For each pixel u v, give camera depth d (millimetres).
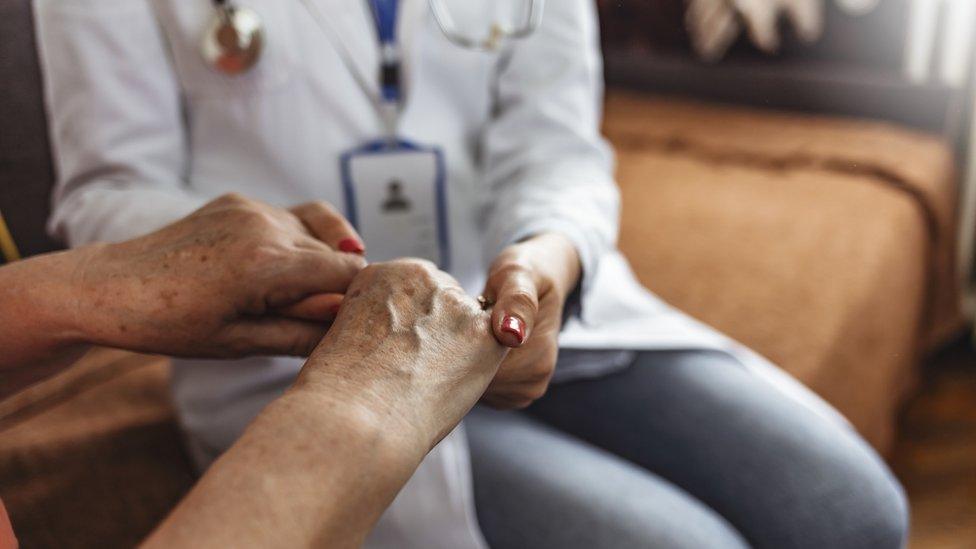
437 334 416
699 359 865
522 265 535
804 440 767
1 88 695
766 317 1081
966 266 1911
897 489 762
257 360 689
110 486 687
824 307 1110
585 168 790
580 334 816
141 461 729
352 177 729
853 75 1916
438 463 650
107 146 686
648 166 1617
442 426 381
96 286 482
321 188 742
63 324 482
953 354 1844
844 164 1569
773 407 801
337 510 309
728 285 1156
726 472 760
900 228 1376
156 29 694
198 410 707
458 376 401
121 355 869
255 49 681
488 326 434
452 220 784
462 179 787
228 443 706
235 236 504
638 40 2145
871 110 1874
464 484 662
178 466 730
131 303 482
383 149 741
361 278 463
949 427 1580
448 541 666
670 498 700
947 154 1740
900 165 1553
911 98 1817
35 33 706
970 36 1777
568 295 680
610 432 824
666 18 2100
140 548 281
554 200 713
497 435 767
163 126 719
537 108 812
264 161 730
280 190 740
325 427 328
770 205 1406
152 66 696
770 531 729
